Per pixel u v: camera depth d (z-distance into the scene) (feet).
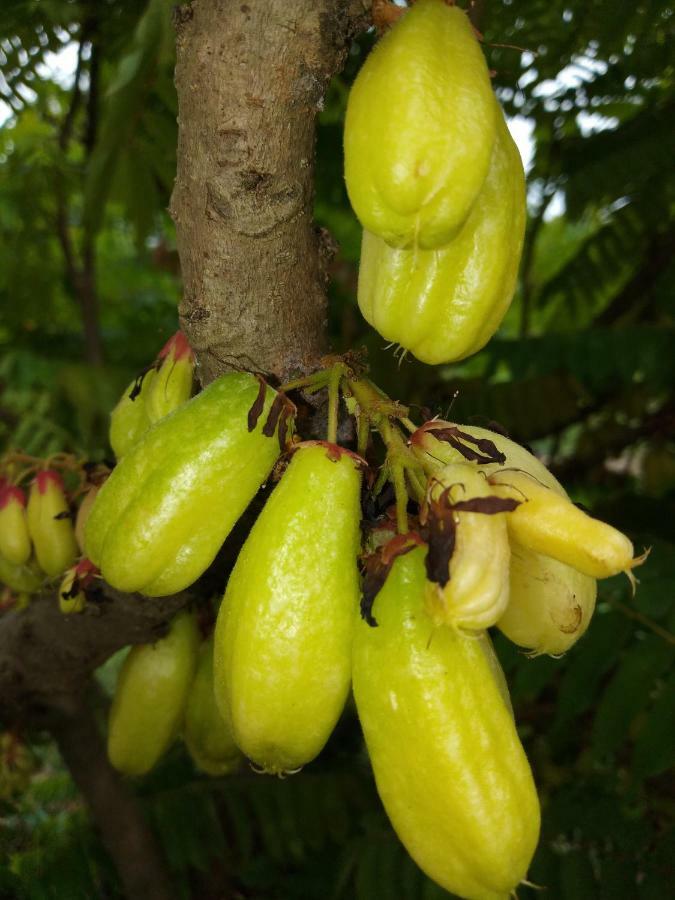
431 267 0.50
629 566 0.45
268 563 0.48
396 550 0.48
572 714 0.89
